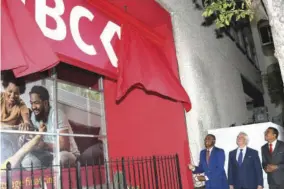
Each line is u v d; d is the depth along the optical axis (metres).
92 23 6.20
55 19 5.32
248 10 5.11
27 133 5.79
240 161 6.22
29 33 4.34
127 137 8.28
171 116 7.93
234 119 11.43
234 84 12.84
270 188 5.68
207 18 11.01
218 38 11.95
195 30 9.55
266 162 5.77
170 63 8.19
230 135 6.52
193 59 8.62
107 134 8.27
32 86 6.13
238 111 12.36
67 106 7.01
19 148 5.60
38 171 5.81
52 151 6.27
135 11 7.76
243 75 15.16
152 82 6.91
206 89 9.05
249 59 17.70
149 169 7.77
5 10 4.20
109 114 8.57
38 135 6.03
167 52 8.25
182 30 8.56
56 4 5.44
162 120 8.02
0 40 3.98
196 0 10.16
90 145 7.43
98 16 6.42
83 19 5.99
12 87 5.70
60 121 6.67
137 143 8.16
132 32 7.11
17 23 4.29
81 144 7.14
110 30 6.64
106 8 6.62
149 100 8.27
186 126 7.82
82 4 6.07
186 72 8.21
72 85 7.32
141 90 8.40
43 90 6.36
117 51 6.68
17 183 5.39
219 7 5.13
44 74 6.46
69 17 5.65
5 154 5.33
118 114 8.50
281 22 4.06
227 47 13.02
